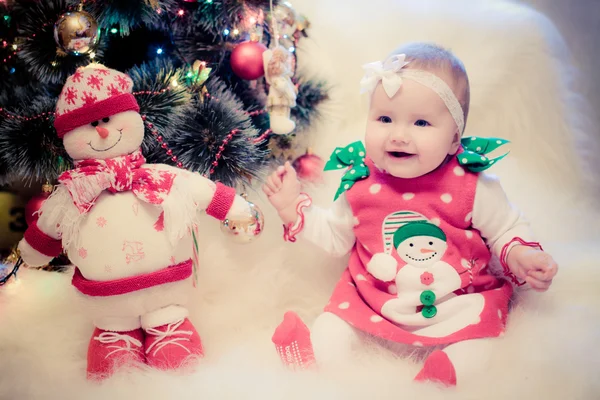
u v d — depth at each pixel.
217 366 1.16
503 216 1.28
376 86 1.25
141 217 1.19
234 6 1.46
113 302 1.19
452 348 1.15
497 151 1.77
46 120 1.42
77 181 1.18
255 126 1.60
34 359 1.21
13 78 1.53
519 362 1.12
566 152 1.77
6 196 1.62
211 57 1.55
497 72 1.75
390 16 1.81
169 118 1.40
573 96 1.82
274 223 1.56
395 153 1.26
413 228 1.26
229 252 1.48
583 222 1.67
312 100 1.67
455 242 1.26
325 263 1.49
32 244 1.26
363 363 1.18
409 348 1.23
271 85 1.42
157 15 1.43
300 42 1.75
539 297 1.30
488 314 1.20
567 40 2.13
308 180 1.61
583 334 1.17
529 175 1.73
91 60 1.36
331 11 1.81
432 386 1.06
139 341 1.25
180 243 1.22
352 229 1.36
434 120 1.21
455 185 1.26
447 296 1.25
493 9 1.83
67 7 1.38
